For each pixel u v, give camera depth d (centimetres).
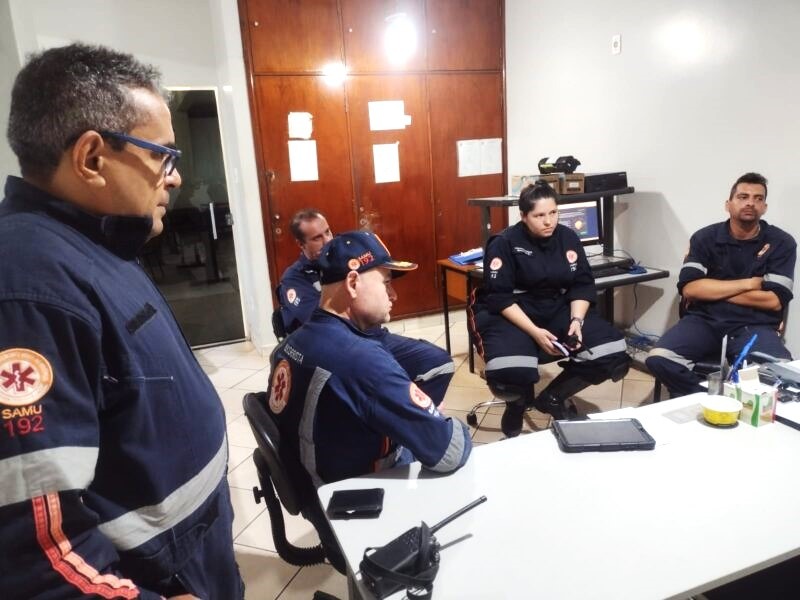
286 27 374
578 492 107
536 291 258
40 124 71
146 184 80
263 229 395
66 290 68
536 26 403
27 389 63
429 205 439
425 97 422
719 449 121
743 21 268
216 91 407
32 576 62
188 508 88
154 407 80
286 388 126
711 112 291
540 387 319
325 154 401
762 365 164
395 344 221
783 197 263
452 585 85
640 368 335
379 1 395
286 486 122
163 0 378
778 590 112
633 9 327
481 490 109
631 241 355
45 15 341
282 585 178
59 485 63
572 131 389
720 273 256
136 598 70
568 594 82
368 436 123
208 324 443
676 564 87
